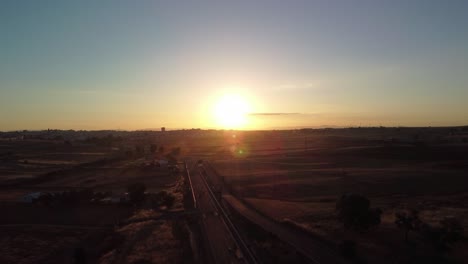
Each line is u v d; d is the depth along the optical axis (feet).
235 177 407.44
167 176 444.55
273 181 371.35
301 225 191.62
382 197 287.69
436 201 264.11
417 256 145.59
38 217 257.14
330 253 152.25
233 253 155.63
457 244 159.22
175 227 204.95
